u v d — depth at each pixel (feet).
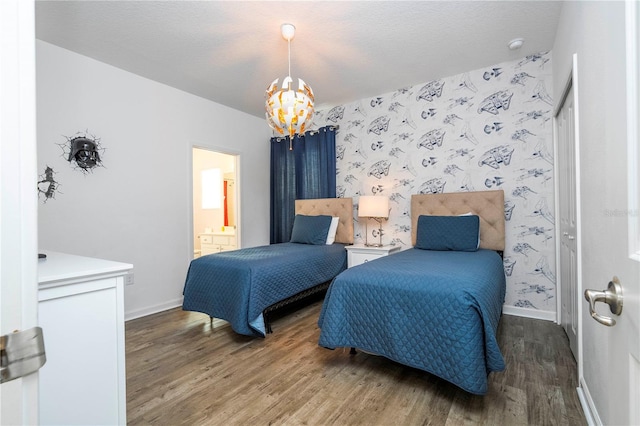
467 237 9.87
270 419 5.13
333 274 11.72
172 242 11.86
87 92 9.58
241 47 9.07
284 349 7.82
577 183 5.81
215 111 13.64
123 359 3.95
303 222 13.57
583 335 5.64
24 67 1.63
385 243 13.04
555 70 8.86
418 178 12.19
